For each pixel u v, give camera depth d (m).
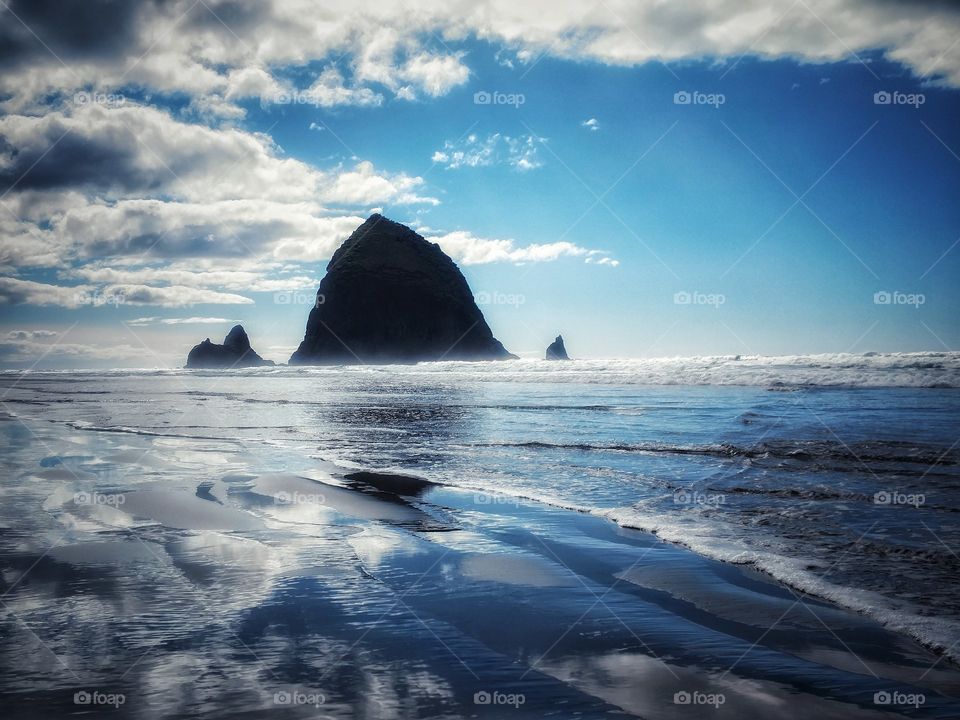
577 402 22.86
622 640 4.42
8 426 19.05
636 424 16.16
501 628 4.63
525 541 6.96
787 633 4.51
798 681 3.80
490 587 5.52
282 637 4.45
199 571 5.91
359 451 13.41
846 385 25.89
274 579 5.71
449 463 11.80
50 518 7.93
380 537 7.15
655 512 8.00
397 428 17.27
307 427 17.91
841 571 5.69
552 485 9.74
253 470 11.35
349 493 9.48
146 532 7.30
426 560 6.30
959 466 9.91
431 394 29.69
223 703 3.51
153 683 3.74
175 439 15.77
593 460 11.58
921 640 4.32
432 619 4.80
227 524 7.71
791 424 14.95
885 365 28.88
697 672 3.94
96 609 4.95
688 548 6.59
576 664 4.04
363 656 4.13
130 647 4.25
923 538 6.54
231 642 4.35
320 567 6.05
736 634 4.50
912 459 10.48
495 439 14.59
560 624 4.70
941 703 3.52
